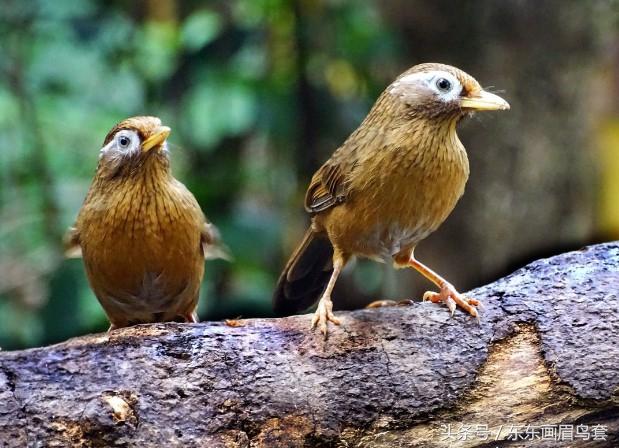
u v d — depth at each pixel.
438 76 8.07
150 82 14.64
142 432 7.00
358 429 7.43
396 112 8.18
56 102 15.37
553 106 14.55
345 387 7.45
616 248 8.30
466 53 14.66
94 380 7.06
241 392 7.29
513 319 7.77
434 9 14.59
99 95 15.32
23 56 14.64
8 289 15.46
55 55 14.62
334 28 14.34
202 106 14.02
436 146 8.09
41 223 15.16
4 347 13.63
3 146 15.37
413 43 14.95
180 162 14.66
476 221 14.92
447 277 15.28
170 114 14.74
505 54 14.52
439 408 7.52
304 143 14.46
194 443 7.07
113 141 8.46
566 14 14.27
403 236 8.41
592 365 7.55
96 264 8.67
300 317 7.82
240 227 13.38
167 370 7.21
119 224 8.42
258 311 13.41
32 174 15.24
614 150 14.66
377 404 7.46
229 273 13.77
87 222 8.59
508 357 7.67
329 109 14.26
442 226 15.12
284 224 15.04
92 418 6.91
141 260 8.55
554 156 14.64
